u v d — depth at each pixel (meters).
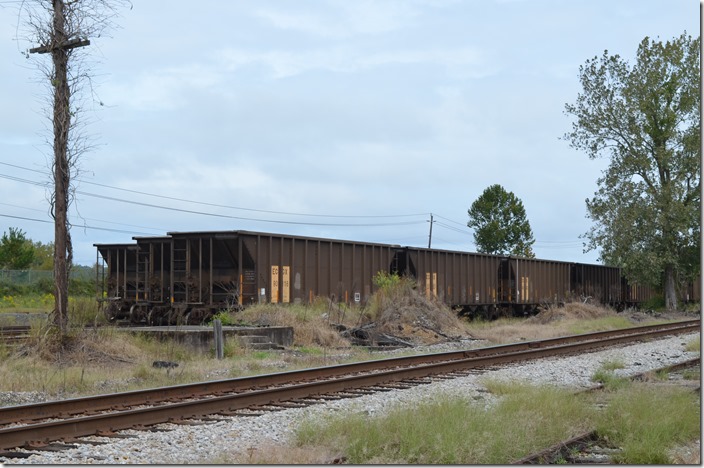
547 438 9.39
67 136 18.94
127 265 31.09
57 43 18.81
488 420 9.48
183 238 27.45
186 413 10.73
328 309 26.72
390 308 26.97
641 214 48.88
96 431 9.55
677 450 9.20
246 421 10.41
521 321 39.22
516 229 88.81
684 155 49.38
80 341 17.70
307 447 8.67
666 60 50.28
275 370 16.70
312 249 29.20
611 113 50.06
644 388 12.19
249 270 26.48
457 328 27.98
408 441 8.59
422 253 35.19
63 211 18.73
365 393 13.21
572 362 18.44
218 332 18.67
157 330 20.66
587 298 46.53
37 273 51.78
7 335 20.42
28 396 12.62
